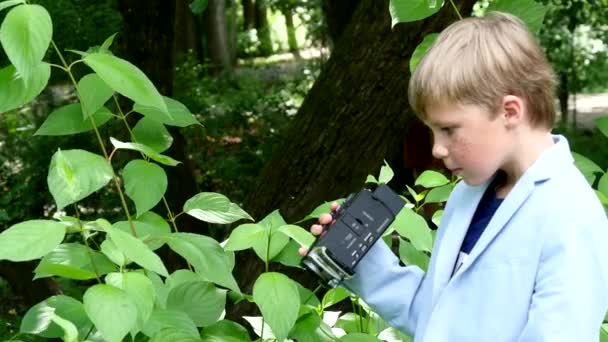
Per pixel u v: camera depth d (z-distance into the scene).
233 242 1.88
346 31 4.14
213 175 10.73
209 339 1.87
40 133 2.10
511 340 1.55
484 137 1.57
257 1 27.17
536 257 1.54
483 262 1.60
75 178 1.72
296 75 17.89
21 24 1.71
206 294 1.96
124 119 2.19
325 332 1.92
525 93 1.57
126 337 1.87
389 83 4.03
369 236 1.80
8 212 8.41
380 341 1.91
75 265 1.88
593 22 10.73
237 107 12.89
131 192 2.05
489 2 2.35
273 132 12.02
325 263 1.79
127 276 1.69
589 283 1.47
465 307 1.62
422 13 2.17
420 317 1.81
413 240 2.01
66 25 7.35
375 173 4.22
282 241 1.91
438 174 2.29
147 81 1.82
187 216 7.11
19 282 5.18
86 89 2.04
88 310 1.57
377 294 1.91
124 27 7.13
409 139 5.29
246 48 27.02
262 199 4.36
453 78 1.56
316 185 4.22
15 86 1.86
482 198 1.74
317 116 4.22
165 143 2.20
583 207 1.53
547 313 1.47
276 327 1.72
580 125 11.16
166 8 7.10
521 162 1.60
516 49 1.58
